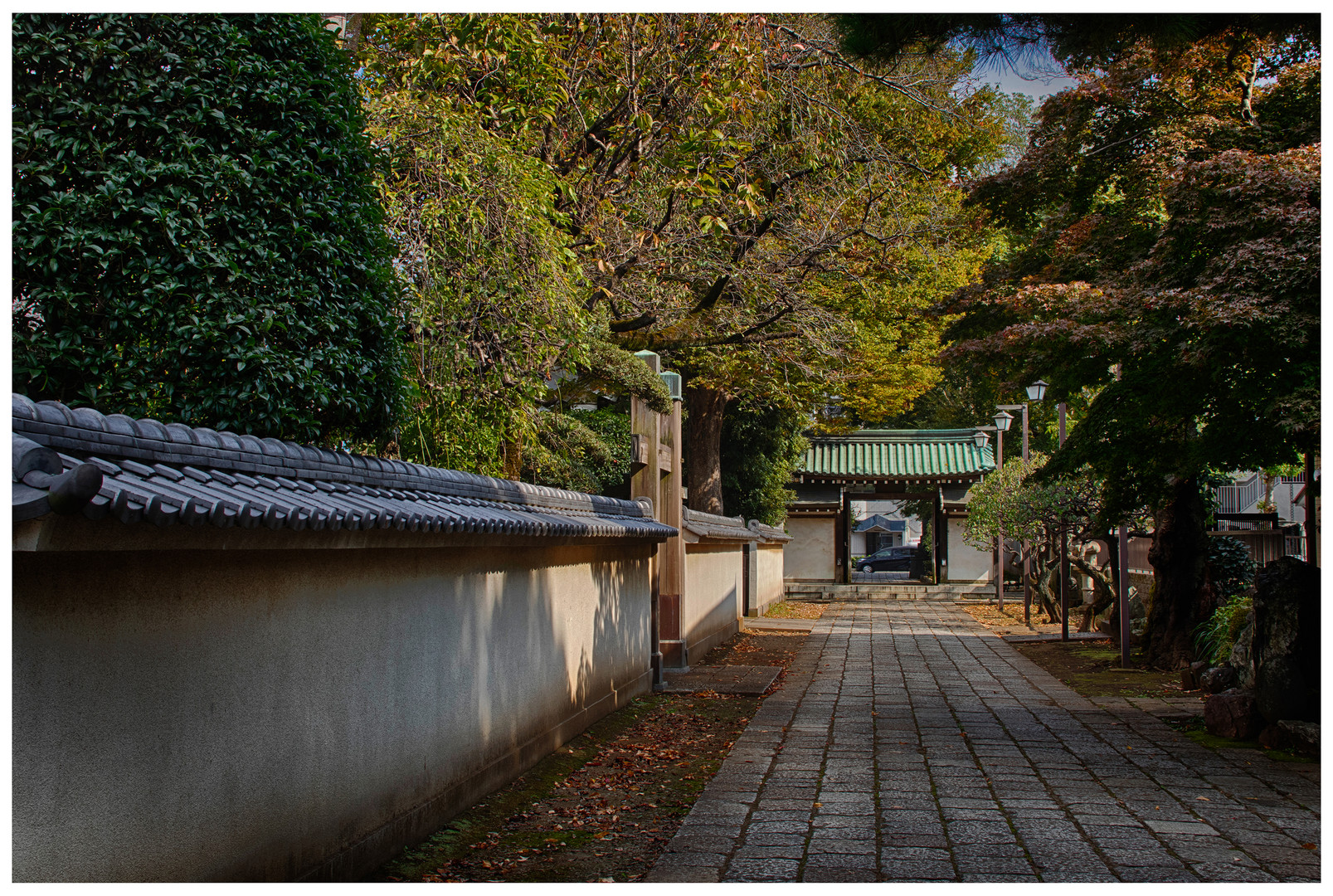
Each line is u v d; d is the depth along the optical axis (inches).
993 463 1178.6
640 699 399.9
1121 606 501.0
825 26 463.2
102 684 114.9
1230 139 362.9
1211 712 314.5
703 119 442.9
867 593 1178.6
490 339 311.3
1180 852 189.8
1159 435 359.3
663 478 507.2
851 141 549.0
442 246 295.3
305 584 158.9
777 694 418.3
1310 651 296.4
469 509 217.8
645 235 466.0
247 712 142.8
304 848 156.4
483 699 235.0
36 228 150.9
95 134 159.6
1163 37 167.5
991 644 640.4
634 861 188.4
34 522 94.4
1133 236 420.2
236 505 120.7
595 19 420.2
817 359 764.0
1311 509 321.4
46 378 156.6
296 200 177.9
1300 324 252.8
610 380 477.4
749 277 574.2
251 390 167.9
